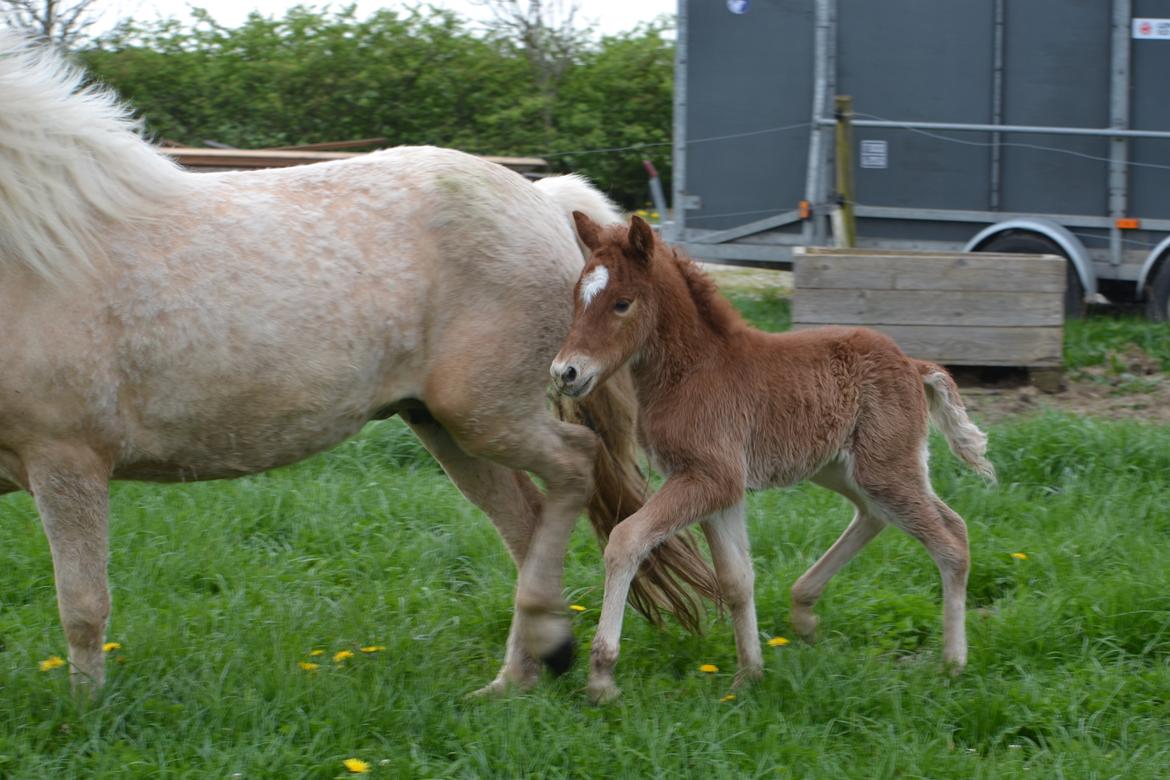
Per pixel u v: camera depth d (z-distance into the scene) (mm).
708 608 4645
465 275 3969
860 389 4152
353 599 4758
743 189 10352
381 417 4312
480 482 4355
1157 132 9680
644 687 3988
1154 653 4258
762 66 10156
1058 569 4840
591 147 15906
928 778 3404
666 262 3963
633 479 4402
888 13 9961
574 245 4277
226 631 4379
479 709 3711
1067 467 6070
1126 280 10039
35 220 3447
